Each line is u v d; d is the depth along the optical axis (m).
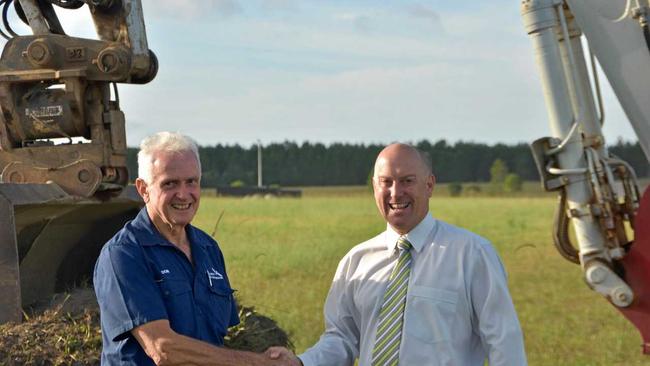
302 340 8.57
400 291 3.98
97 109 5.30
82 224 5.63
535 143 5.61
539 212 38.28
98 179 5.21
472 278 3.91
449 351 3.89
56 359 4.36
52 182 5.16
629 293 5.37
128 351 3.62
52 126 5.23
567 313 10.75
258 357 3.78
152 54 5.61
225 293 3.94
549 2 5.55
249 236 19.78
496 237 23.27
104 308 3.62
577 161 5.53
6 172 5.27
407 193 3.95
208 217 27.50
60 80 5.18
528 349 8.62
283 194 53.25
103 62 5.18
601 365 7.93
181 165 3.66
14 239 4.55
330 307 4.25
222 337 3.90
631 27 5.37
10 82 5.22
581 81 5.61
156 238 3.71
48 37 5.19
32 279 5.21
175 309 3.69
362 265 4.14
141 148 3.73
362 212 33.38
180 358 3.57
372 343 4.03
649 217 5.31
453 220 31.72
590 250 5.49
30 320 4.64
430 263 3.97
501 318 3.86
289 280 13.00
